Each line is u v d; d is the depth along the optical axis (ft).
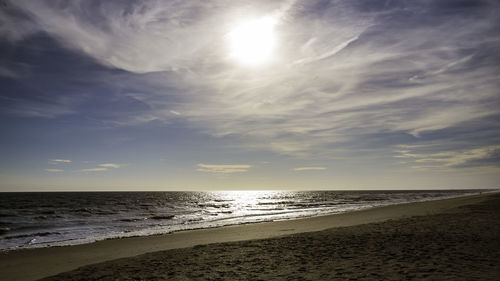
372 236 40.47
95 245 51.62
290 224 73.10
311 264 26.55
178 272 26.43
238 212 131.44
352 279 20.85
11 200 255.91
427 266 23.12
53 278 27.02
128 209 156.66
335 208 138.92
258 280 22.47
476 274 20.31
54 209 155.12
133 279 24.77
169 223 89.51
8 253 46.44
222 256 32.89
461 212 70.54
